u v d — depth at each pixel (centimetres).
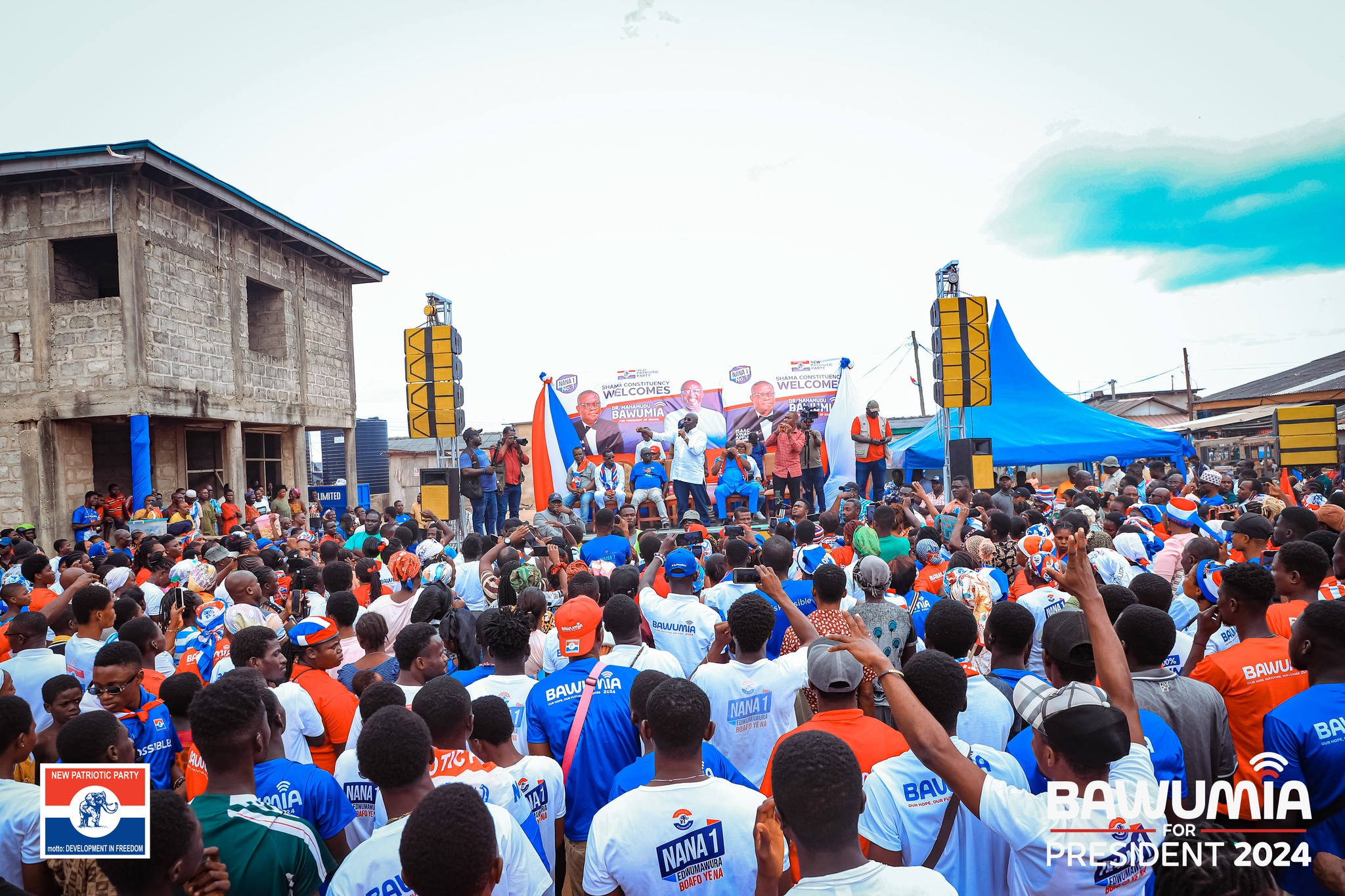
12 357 1705
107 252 1919
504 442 1579
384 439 3759
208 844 249
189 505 1557
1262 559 589
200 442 2078
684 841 254
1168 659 441
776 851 206
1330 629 309
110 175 1672
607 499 1514
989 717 338
